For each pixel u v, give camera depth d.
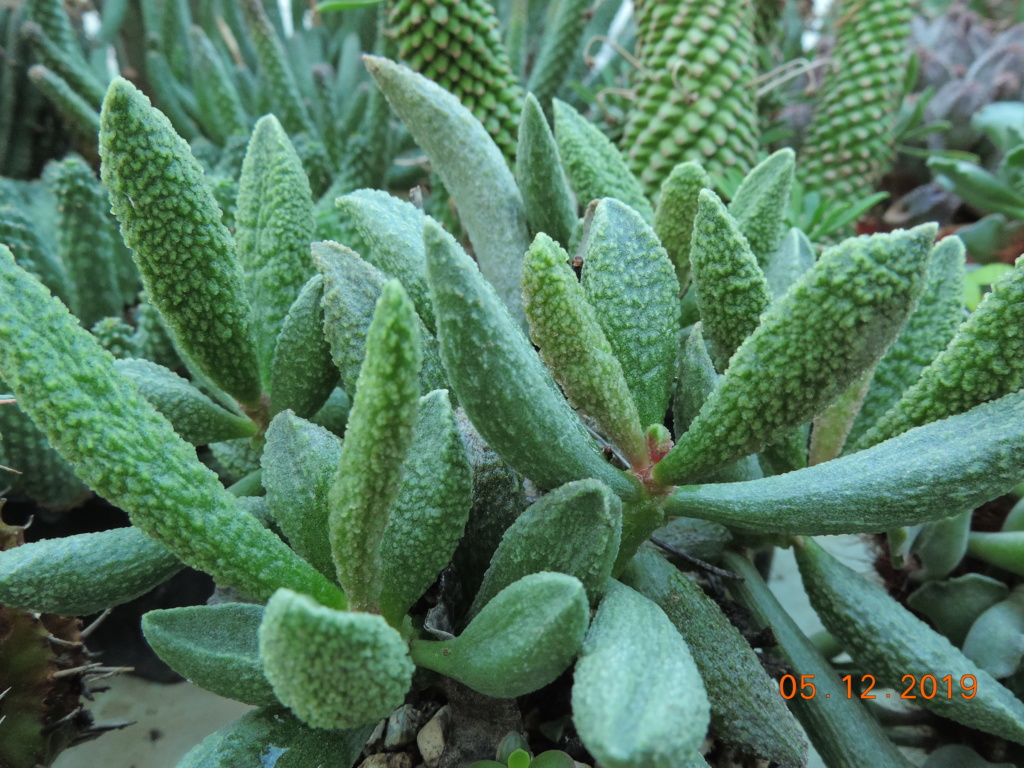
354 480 0.07
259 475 0.12
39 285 0.08
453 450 0.09
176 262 0.10
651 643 0.07
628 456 0.09
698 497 0.09
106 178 0.09
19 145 0.26
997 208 0.23
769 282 0.14
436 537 0.09
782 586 0.19
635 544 0.09
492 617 0.08
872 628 0.11
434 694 0.11
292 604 0.06
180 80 0.29
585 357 0.09
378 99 0.21
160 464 0.08
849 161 0.25
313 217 0.13
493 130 0.19
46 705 0.11
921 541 0.14
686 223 0.13
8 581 0.09
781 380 0.08
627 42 0.28
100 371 0.08
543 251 0.08
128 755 0.14
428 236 0.07
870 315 0.08
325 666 0.07
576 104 0.27
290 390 0.12
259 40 0.23
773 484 0.09
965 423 0.09
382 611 0.09
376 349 0.06
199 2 0.30
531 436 0.08
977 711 0.10
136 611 0.15
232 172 0.21
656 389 0.10
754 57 0.22
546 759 0.09
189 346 0.11
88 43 0.30
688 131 0.21
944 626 0.14
